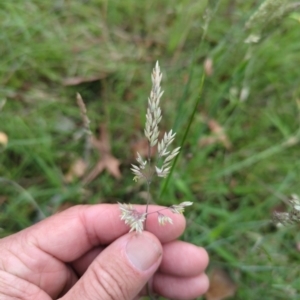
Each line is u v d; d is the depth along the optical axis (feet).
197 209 0.67
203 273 0.57
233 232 0.66
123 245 0.43
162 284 0.58
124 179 0.69
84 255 0.54
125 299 0.43
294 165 0.70
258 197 0.69
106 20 0.83
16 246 0.49
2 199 0.66
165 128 0.72
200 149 0.70
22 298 0.46
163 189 0.56
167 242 0.55
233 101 0.72
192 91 0.75
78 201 0.66
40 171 0.69
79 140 0.71
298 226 0.65
